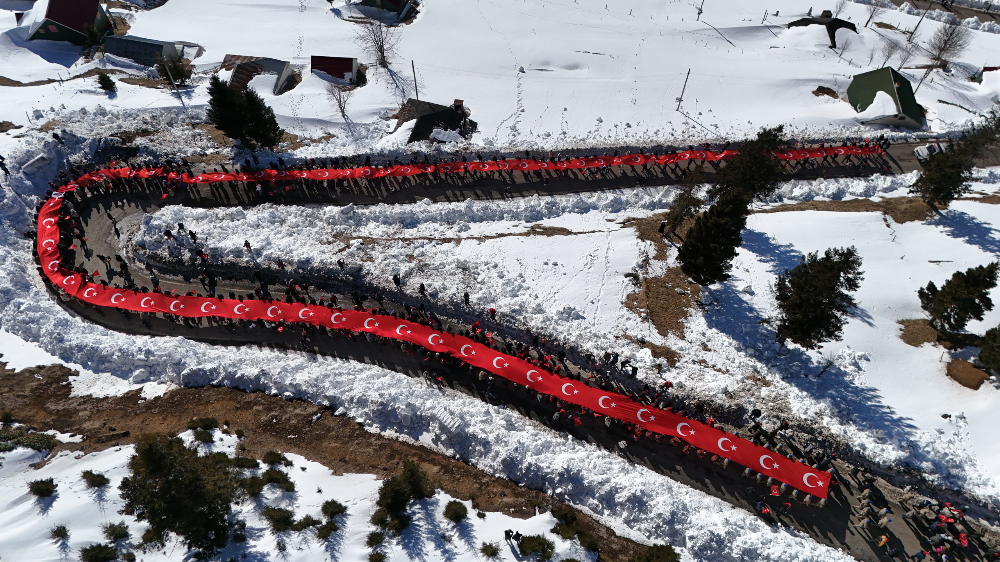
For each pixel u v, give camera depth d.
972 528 31.95
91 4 75.31
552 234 50.00
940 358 40.06
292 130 61.53
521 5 87.31
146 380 37.72
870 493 33.09
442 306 42.72
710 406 37.19
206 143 57.66
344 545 28.38
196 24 83.69
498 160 56.72
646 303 43.94
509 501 32.31
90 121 57.72
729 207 39.06
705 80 72.62
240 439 34.09
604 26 83.38
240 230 47.75
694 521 31.45
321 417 36.03
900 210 52.47
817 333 36.97
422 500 31.28
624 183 55.94
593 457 34.31
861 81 68.12
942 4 99.31
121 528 27.56
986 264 45.88
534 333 41.16
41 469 30.69
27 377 36.69
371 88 69.75
